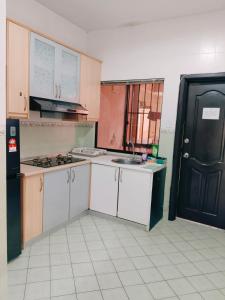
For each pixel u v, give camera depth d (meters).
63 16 3.30
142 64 3.45
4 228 1.42
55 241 2.62
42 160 2.99
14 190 2.18
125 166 3.04
